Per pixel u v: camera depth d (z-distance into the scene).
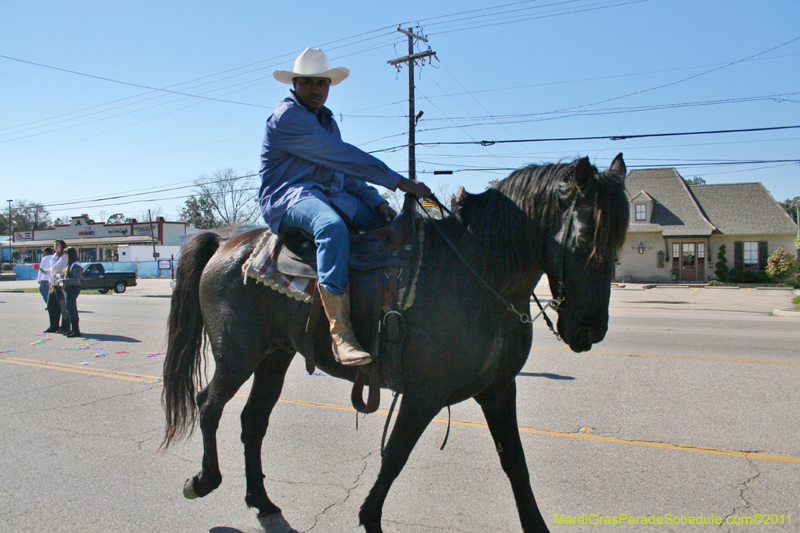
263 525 3.30
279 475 4.04
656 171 37.62
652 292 27.30
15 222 98.69
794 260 31.34
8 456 4.41
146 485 3.88
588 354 8.54
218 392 3.35
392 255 2.93
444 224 3.10
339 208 3.23
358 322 2.98
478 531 3.21
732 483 3.79
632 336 10.76
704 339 10.30
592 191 2.61
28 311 16.91
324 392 6.36
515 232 2.85
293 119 3.09
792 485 3.74
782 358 8.16
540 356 8.39
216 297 3.43
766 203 34.62
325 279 2.88
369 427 5.10
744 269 33.50
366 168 2.97
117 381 6.96
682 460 4.19
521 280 2.88
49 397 6.20
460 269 2.89
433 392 2.81
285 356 3.67
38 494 3.72
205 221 62.44
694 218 34.38
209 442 3.34
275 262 3.21
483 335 2.81
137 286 35.47
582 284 2.61
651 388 6.32
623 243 2.60
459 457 4.34
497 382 2.98
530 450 4.45
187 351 3.65
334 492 3.76
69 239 63.66
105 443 4.71
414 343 2.81
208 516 3.44
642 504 3.51
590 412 5.42
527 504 2.95
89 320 14.02
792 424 4.98
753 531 3.17
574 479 3.89
